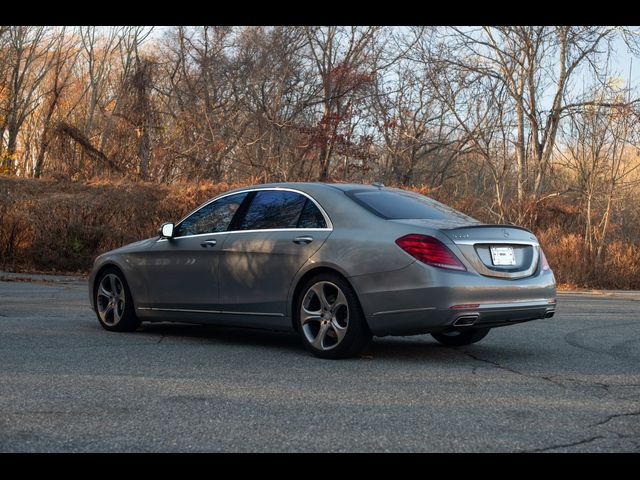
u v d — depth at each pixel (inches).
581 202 943.0
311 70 1456.7
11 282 617.3
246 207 304.7
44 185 853.2
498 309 258.4
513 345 316.2
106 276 340.8
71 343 294.5
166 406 190.7
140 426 172.1
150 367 244.2
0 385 212.1
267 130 1289.4
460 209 943.7
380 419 181.0
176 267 315.0
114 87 1664.6
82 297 501.4
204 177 1187.9
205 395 203.8
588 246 836.6
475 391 215.3
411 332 257.1
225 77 1423.5
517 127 1190.9
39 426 170.9
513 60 1175.6
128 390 208.4
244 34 1427.2
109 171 1096.2
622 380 235.9
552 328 382.6
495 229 267.6
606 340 337.7
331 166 1364.4
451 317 249.3
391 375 238.1
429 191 954.1
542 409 193.6
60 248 763.4
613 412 191.6
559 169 1024.9
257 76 1390.3
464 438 165.9
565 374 245.4
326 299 269.7
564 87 1160.8
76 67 1743.4
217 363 255.0
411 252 253.0
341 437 165.6
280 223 289.3
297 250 277.0
